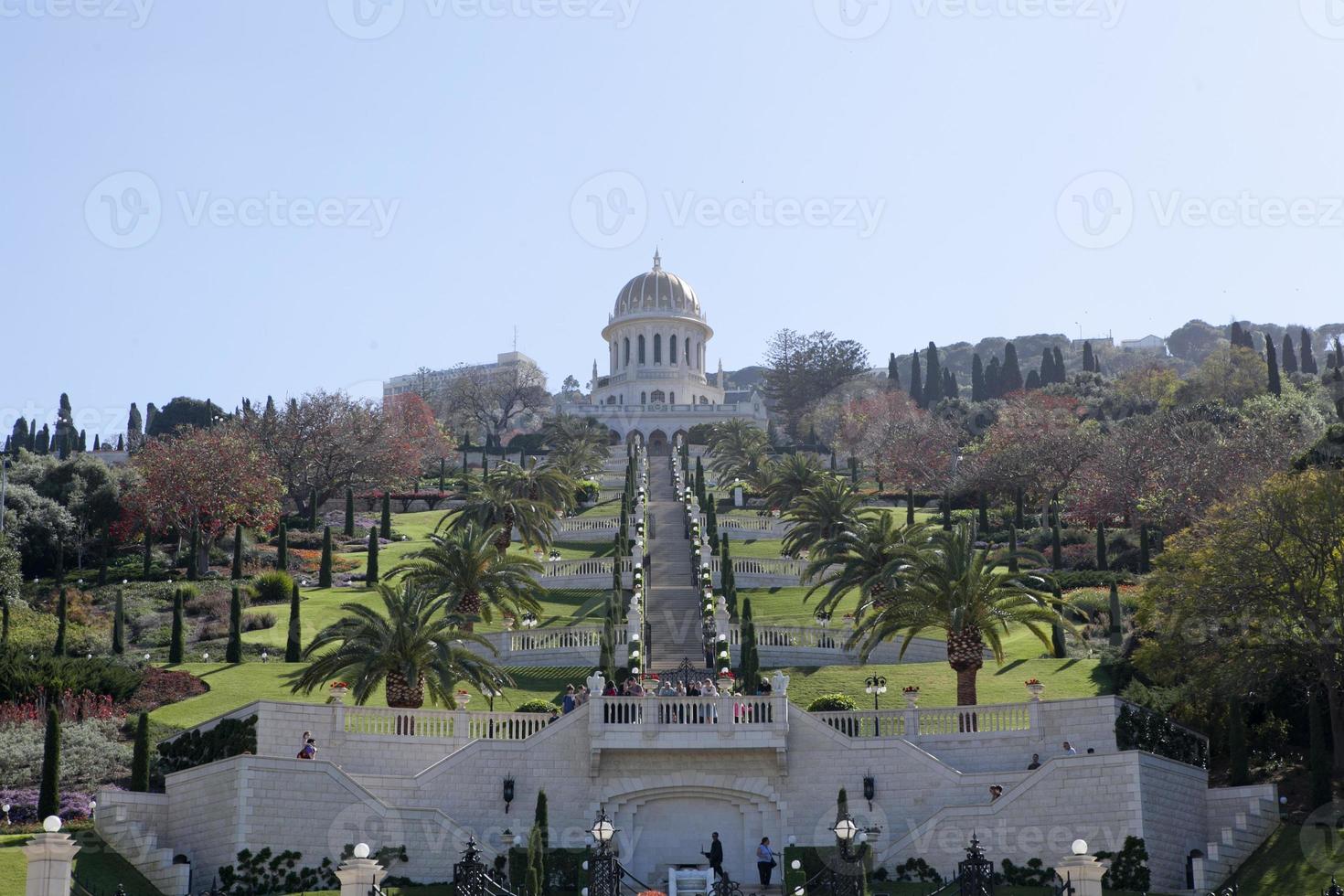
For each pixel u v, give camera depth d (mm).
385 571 104438
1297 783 53031
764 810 51656
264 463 113875
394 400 166875
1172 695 57938
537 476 108750
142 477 111562
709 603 79250
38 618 81688
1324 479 57812
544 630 71375
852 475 153250
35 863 34281
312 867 46812
